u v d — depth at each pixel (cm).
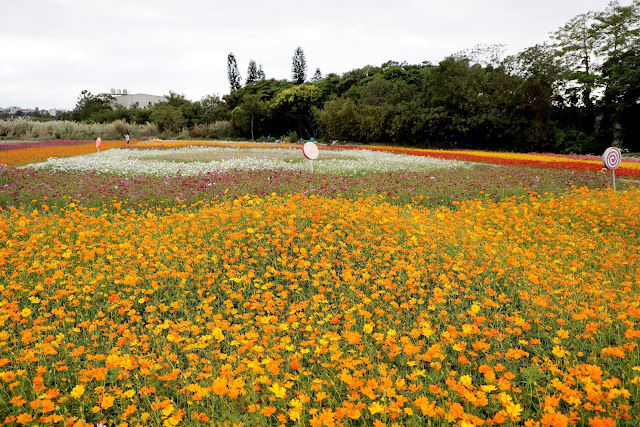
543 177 1319
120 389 307
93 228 690
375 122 3694
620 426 268
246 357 351
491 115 3206
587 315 392
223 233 681
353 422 308
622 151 3125
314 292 512
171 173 1380
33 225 696
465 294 474
